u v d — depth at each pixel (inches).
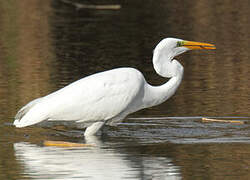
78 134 519.5
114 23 1189.7
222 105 606.9
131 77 511.2
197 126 534.9
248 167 412.2
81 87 506.0
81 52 924.0
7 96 647.1
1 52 927.7
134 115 580.7
